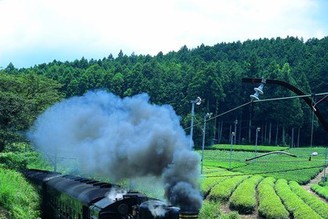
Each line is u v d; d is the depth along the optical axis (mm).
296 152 86188
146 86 111312
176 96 113500
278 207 36688
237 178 57375
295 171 73812
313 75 121938
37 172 32219
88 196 17109
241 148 102688
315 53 161625
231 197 42219
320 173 82188
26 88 41531
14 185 22188
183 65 142875
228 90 121500
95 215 15352
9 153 35000
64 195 21359
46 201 26672
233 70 123188
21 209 19516
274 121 112812
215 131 113375
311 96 11664
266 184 53312
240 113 120125
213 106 109438
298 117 106812
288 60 166875
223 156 90938
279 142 113375
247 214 38719
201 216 30875
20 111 36781
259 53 180125
